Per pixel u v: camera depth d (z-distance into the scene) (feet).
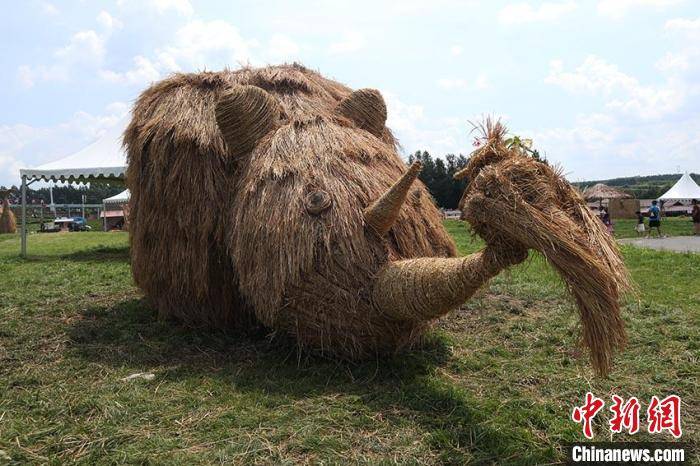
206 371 17.06
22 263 42.88
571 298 11.85
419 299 13.96
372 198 16.43
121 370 17.24
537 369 17.08
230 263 19.65
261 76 21.72
